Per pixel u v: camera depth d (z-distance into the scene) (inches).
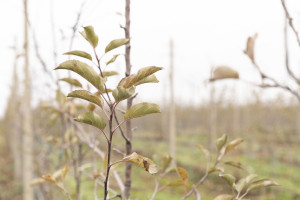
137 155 37.4
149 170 37.1
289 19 30.1
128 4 51.5
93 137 74.3
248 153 553.0
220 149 56.7
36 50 69.7
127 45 51.1
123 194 53.7
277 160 530.0
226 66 33.9
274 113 510.0
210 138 677.3
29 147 180.4
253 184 50.4
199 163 505.0
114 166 54.4
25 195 179.0
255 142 577.3
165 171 60.3
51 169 127.9
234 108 695.7
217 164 56.1
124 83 38.8
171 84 536.7
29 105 175.3
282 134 669.9
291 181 423.8
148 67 37.9
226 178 51.6
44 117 132.1
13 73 332.8
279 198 359.9
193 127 918.4
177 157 575.8
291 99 479.5
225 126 721.6
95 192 57.2
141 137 856.3
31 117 177.5
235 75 33.4
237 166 55.0
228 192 370.0
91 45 40.6
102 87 38.0
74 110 84.8
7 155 636.7
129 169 53.4
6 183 431.8
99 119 36.3
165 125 839.7
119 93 34.8
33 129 166.1
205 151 58.9
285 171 472.4
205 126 862.5
